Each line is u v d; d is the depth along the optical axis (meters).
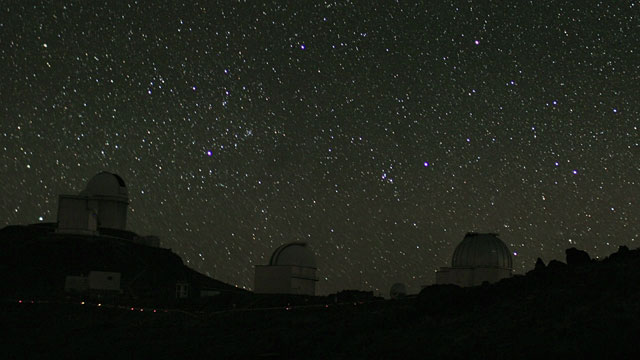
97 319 55.75
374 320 35.31
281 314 47.47
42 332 52.53
